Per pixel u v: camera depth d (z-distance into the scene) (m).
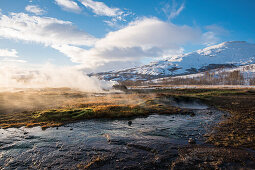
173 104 31.47
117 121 19.27
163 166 9.09
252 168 8.61
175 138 13.37
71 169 8.90
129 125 17.52
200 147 11.46
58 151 11.02
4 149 11.30
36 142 12.53
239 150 10.78
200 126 16.89
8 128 15.97
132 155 10.41
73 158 10.08
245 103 32.09
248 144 11.66
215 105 30.91
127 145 11.98
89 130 15.65
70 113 21.61
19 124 17.19
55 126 16.92
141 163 9.45
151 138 13.38
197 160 9.59
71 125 17.39
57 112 21.69
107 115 21.53
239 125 16.62
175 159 9.80
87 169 8.89
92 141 12.78
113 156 10.30
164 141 12.68
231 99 37.94
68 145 12.00
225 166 8.85
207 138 13.25
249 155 10.04
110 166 9.16
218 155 10.13
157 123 18.34
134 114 22.59
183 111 25.11
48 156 10.33
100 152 10.86
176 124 17.84
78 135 14.16
